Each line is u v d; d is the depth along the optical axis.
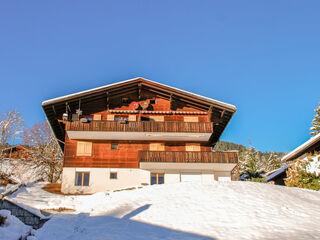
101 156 28.62
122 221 15.59
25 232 16.19
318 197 19.59
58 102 27.92
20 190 24.02
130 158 28.95
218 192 18.78
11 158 42.44
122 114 29.92
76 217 18.19
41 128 43.94
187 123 28.98
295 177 26.09
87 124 27.83
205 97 29.41
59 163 40.34
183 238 12.73
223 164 28.23
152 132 28.27
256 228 13.43
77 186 27.25
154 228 14.20
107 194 22.19
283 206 16.34
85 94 28.28
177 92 29.66
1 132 42.75
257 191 18.91
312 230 12.84
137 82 29.73
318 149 27.67
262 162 55.62
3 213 16.81
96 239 13.59
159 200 18.23
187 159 27.83
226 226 13.87
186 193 19.05
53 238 15.22
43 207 19.98
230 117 30.62
